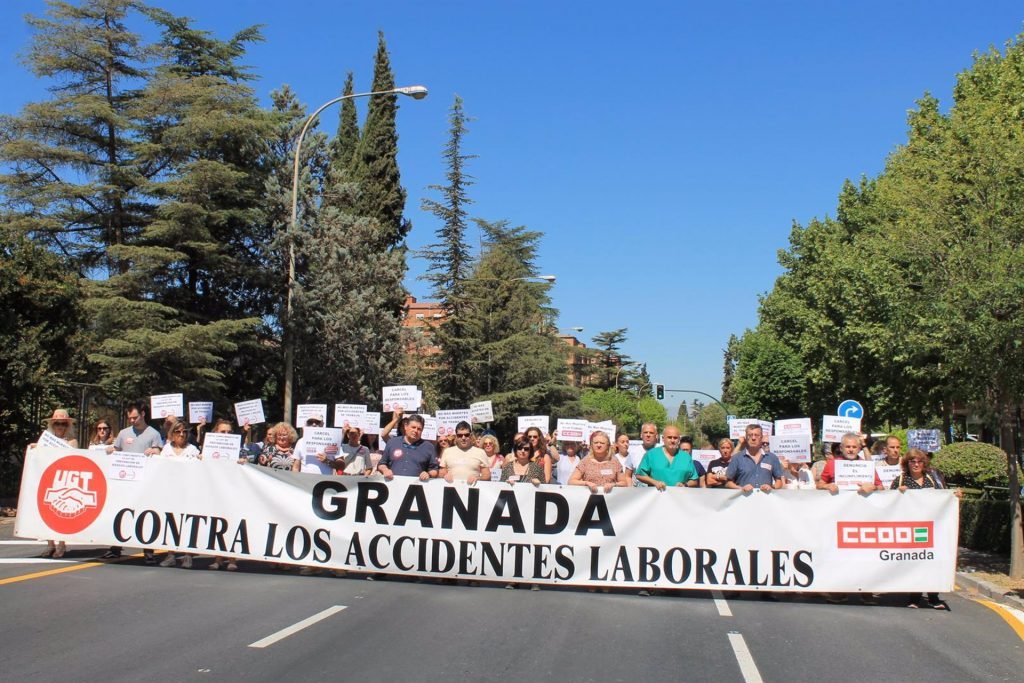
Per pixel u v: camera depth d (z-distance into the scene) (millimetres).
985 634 8953
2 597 9062
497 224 50938
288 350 24656
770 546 10195
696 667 7191
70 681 6258
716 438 99812
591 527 10383
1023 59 20828
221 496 11078
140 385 24703
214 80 28203
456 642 7730
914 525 10133
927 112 24141
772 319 47000
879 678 7059
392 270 36719
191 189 26438
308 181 34125
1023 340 11891
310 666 6820
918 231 13766
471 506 10555
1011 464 13188
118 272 28172
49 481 11445
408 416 11203
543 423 15516
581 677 6781
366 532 10719
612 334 108000
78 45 27656
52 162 26828
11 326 18547
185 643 7398
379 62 44031
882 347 18344
